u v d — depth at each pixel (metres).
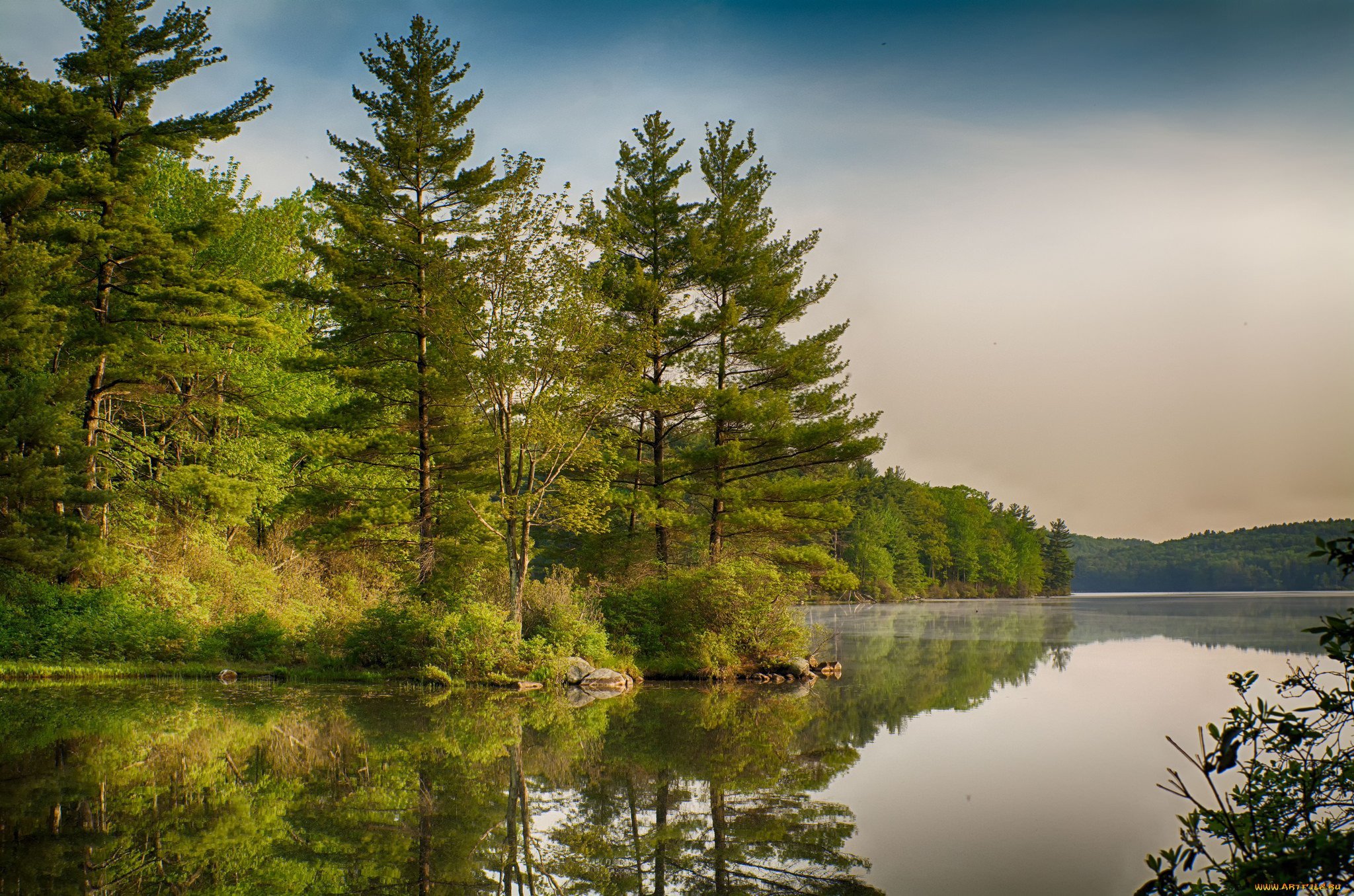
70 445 20.69
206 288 24.11
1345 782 4.14
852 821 8.63
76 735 12.29
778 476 34.31
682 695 19.41
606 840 7.99
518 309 21.09
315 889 6.52
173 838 7.65
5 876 6.57
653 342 26.92
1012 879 6.89
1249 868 3.71
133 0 23.33
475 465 25.69
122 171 23.27
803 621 27.34
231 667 20.94
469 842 7.84
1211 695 16.52
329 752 11.66
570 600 23.20
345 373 23.41
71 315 22.75
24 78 22.03
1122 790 9.75
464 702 17.38
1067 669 22.16
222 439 29.27
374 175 23.53
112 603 21.23
